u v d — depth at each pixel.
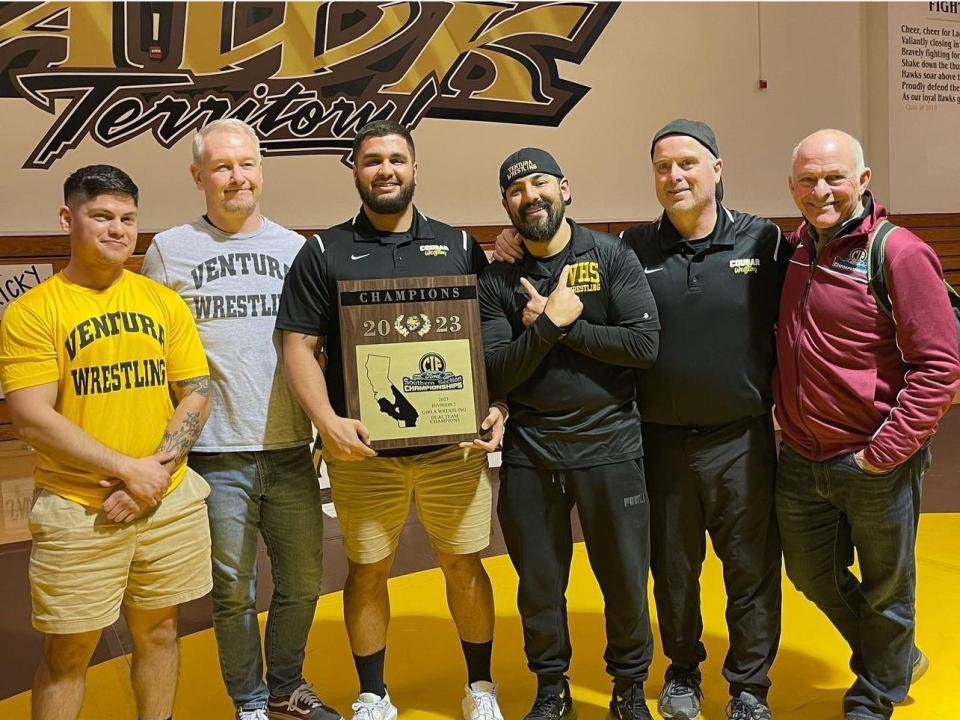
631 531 2.32
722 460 2.34
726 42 8.05
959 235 8.89
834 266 2.20
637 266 2.31
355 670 2.90
